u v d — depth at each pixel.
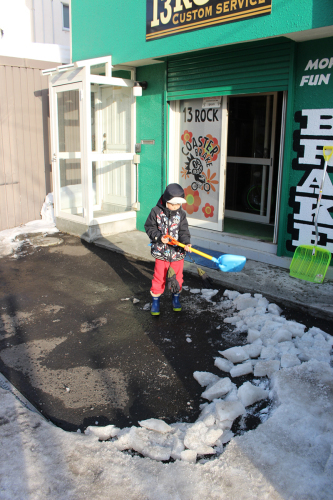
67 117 7.36
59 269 6.20
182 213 4.34
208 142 6.61
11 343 4.09
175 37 5.90
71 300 5.11
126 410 3.09
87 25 7.50
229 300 4.86
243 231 6.84
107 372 3.57
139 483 2.33
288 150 5.26
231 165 8.31
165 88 6.80
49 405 3.15
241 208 8.37
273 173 7.61
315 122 4.97
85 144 7.02
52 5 12.08
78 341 4.11
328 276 5.15
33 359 3.80
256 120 7.75
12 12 9.12
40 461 2.48
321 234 5.15
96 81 6.83
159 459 2.56
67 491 2.29
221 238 6.53
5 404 3.03
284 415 2.82
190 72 6.34
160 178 7.27
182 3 5.68
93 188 7.80
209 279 4.14
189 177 7.05
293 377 3.20
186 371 3.56
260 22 4.82
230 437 2.75
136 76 7.34
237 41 5.12
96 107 8.12
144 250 6.78
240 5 4.99
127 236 7.61
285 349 3.63
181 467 2.44
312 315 4.41
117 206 8.00
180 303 4.90
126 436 2.71
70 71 7.05
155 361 3.72
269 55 5.25
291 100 5.11
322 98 4.88
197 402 3.16
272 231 6.83
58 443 2.63
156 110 7.08
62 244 7.38
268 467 2.41
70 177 7.59
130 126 7.64
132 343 4.04
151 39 6.27
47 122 8.73
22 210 8.67
